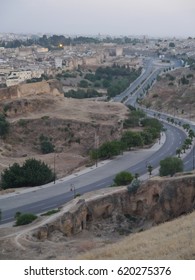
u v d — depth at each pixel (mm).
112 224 58281
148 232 43844
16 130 129375
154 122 136250
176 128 146000
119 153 104688
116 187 66750
